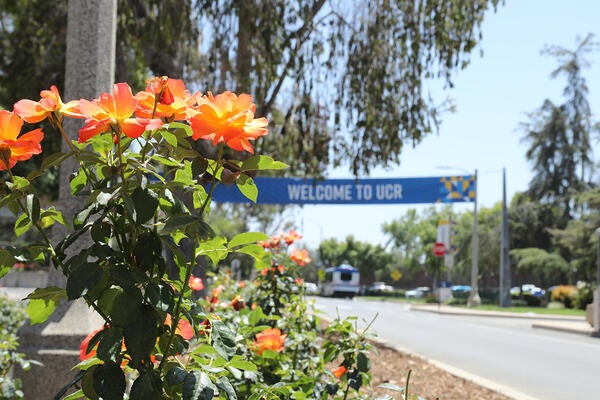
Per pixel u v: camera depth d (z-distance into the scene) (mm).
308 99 11422
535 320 26906
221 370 1879
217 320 2008
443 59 11414
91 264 1690
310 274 67688
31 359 4406
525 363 12180
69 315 4605
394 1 11586
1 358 4082
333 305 38031
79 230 1814
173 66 11680
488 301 46875
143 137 1886
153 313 1727
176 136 1901
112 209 1822
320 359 4277
